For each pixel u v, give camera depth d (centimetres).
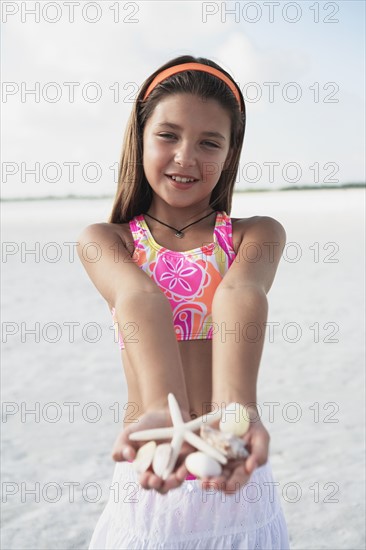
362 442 538
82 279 1428
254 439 117
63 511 431
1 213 2948
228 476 113
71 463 513
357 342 872
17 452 535
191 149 156
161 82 162
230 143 177
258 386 703
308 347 855
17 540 379
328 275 1377
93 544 160
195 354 163
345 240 1709
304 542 373
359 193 3216
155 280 166
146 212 181
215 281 167
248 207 2633
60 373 767
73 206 3275
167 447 115
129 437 119
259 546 152
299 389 689
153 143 160
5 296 1248
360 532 386
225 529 150
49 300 1202
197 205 173
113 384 719
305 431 568
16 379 746
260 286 152
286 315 1040
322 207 2592
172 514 150
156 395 130
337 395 664
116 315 147
